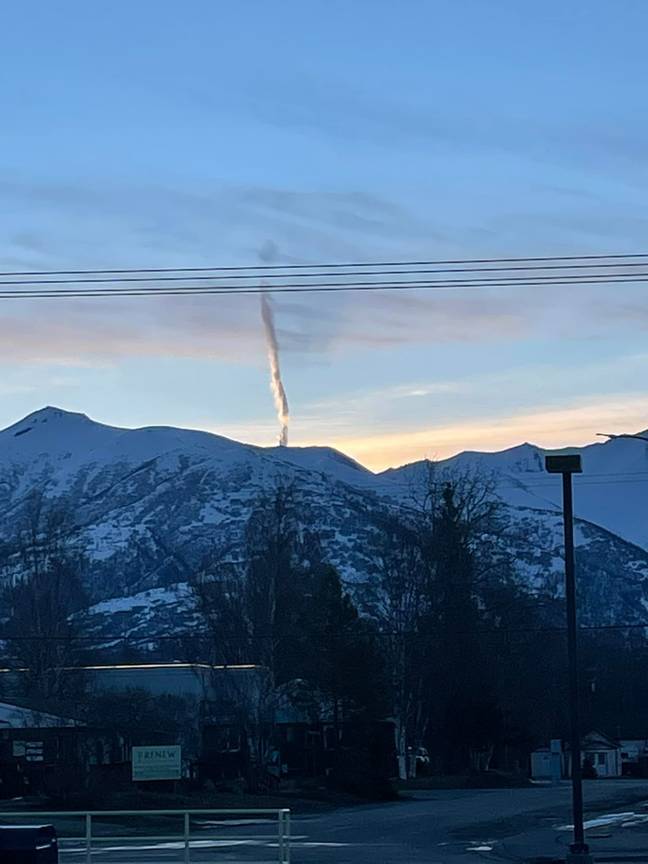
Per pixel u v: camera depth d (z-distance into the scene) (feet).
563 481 89.61
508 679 289.53
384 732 229.04
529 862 100.12
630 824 143.95
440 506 274.36
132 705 197.16
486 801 201.36
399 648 264.31
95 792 167.32
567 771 355.56
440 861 100.32
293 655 211.20
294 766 228.02
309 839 125.08
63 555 286.66
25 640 241.55
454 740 276.62
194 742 205.16
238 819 155.74
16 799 170.40
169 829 141.18
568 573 88.02
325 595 224.12
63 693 212.64
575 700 86.38
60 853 107.14
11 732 180.96
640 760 409.28
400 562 268.41
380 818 159.22
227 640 208.33
